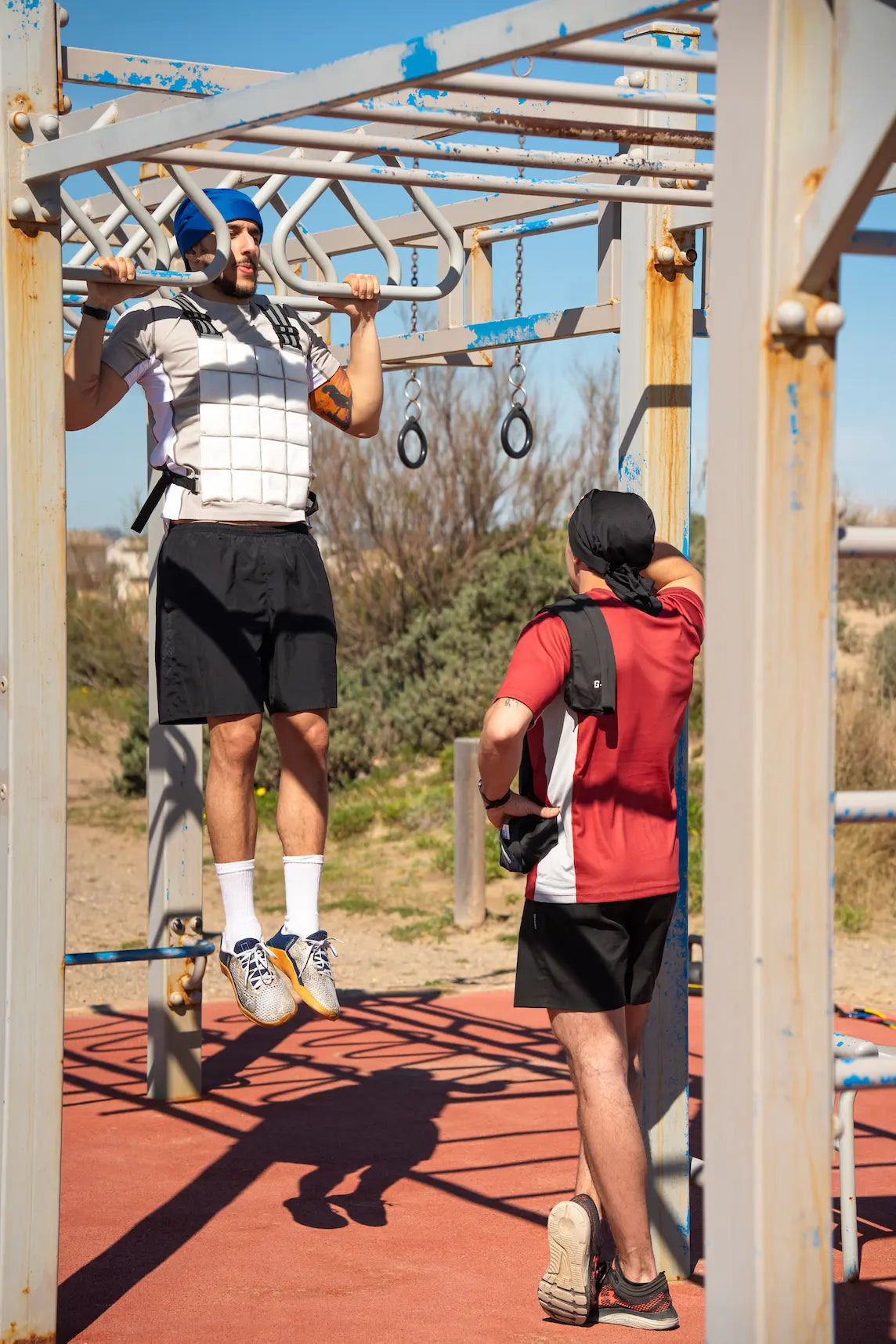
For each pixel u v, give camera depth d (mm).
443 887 12352
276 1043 7414
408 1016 8094
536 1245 4422
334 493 20594
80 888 12883
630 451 4125
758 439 1983
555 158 3271
